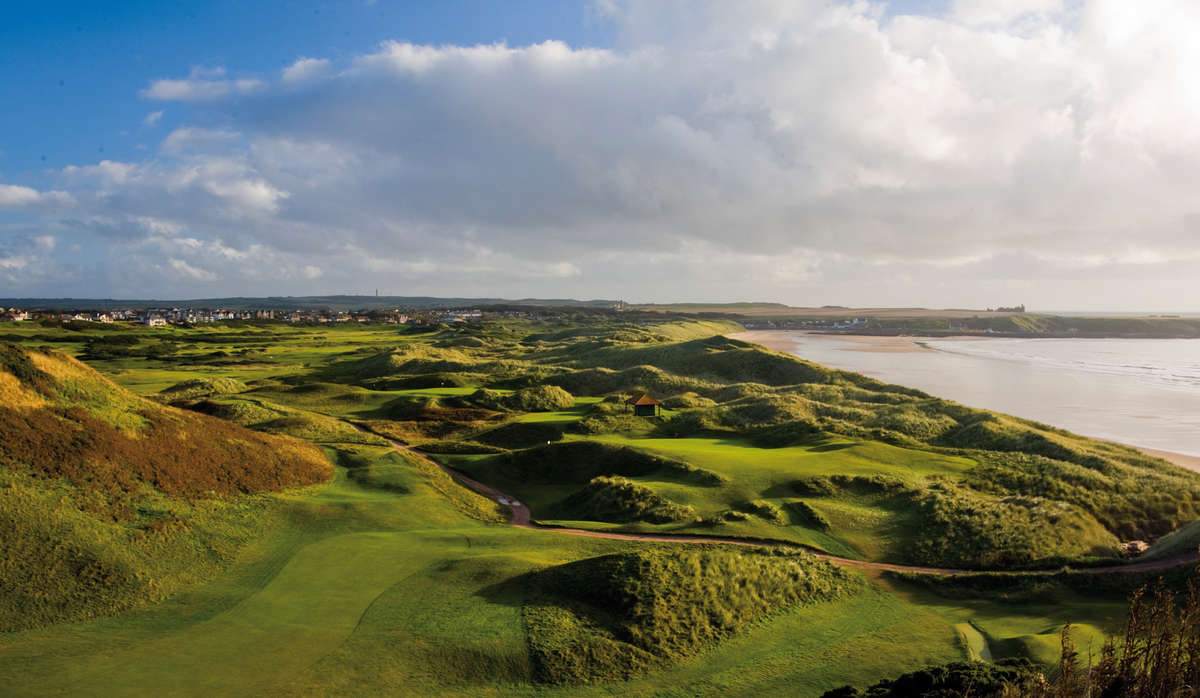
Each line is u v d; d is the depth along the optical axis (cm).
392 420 7462
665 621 2608
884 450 5241
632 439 6200
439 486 4662
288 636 2442
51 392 3962
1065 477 4569
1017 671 2009
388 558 3212
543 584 2870
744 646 2552
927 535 3606
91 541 2939
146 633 2455
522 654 2359
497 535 3631
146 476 3619
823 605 2909
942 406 7131
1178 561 3114
